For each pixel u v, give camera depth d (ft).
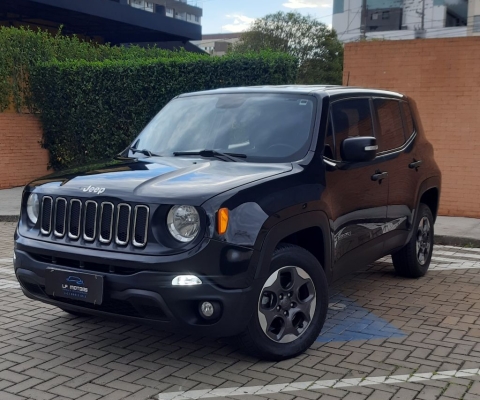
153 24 97.96
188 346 15.90
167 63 47.78
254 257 13.42
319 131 16.37
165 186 13.82
